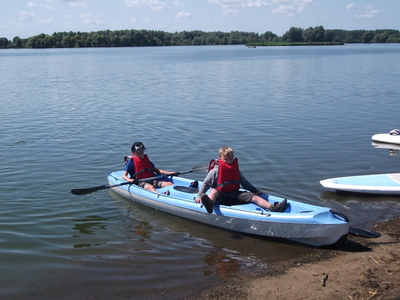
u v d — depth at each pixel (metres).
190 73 31.05
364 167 8.94
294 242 5.88
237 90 20.78
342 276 4.93
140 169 7.62
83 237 6.07
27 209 6.97
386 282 4.77
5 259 5.43
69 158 9.62
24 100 17.97
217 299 4.54
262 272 5.09
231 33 165.25
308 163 9.15
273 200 6.37
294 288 4.70
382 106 15.84
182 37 163.12
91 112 15.09
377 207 7.04
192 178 8.41
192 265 5.29
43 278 5.02
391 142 10.68
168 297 4.60
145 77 28.31
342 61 43.56
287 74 29.38
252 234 6.12
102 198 7.58
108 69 36.12
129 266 5.28
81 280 4.96
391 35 164.25
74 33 132.00
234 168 6.46
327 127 12.52
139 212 7.04
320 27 138.75
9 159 9.52
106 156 9.77
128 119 13.75
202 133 11.79
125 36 138.25
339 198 7.37
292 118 13.78
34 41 126.00
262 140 11.02
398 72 29.97
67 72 33.44
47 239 5.98
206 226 6.50
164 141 10.97
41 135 11.66
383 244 5.75
